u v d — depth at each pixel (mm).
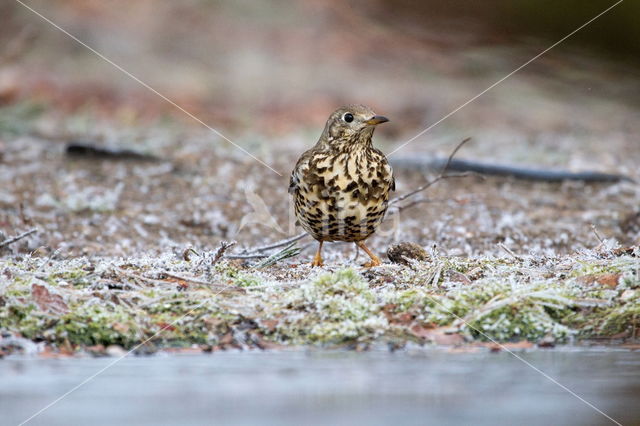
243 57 29359
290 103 25938
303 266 10422
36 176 16250
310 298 8906
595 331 8602
